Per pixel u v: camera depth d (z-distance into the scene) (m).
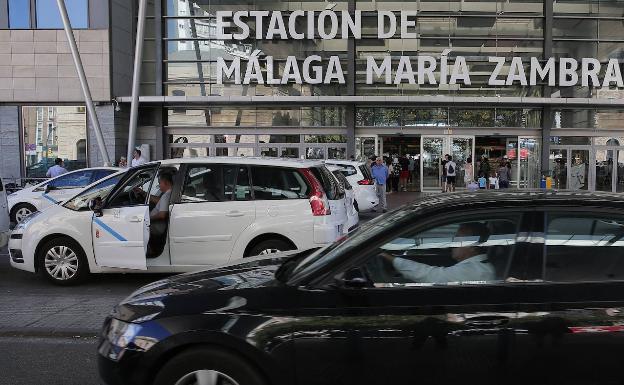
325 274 3.26
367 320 3.04
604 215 3.20
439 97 21.27
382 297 3.11
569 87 22.02
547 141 22.28
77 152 20.95
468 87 22.09
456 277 3.16
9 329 5.69
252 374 3.10
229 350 3.12
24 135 20.98
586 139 22.52
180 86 22.23
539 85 22.02
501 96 21.89
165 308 3.28
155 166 7.36
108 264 7.26
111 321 3.44
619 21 22.28
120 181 7.33
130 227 7.10
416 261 3.23
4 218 8.33
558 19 22.25
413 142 22.84
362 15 21.88
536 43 22.28
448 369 2.98
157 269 7.19
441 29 22.17
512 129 22.39
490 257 3.18
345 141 22.38
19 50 20.64
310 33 21.67
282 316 3.11
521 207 3.27
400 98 21.27
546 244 3.16
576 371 2.93
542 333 2.93
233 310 3.17
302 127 22.34
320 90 22.06
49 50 20.62
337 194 7.61
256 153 22.48
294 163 7.28
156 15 22.03
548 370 2.94
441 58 21.72
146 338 3.17
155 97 21.31
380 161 17.03
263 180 7.23
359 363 3.03
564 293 3.01
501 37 22.19
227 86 22.08
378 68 21.58
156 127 22.31
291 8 22.23
